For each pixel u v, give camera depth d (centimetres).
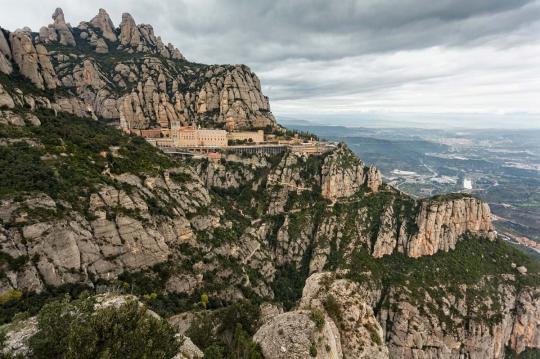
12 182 6731
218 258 10231
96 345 2927
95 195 7869
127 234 8081
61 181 7575
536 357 13512
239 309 6762
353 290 5725
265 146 19938
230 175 17538
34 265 6175
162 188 10162
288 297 12150
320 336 4038
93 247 7319
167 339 3341
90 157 8988
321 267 14100
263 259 12762
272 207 16550
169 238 9200
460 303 12738
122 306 3447
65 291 6338
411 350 11650
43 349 3039
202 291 8969
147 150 11750
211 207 11838
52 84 12556
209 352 4259
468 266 14200
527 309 13588
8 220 6191
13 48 11756
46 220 6588
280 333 4022
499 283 13950
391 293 12731
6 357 3072
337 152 18800
